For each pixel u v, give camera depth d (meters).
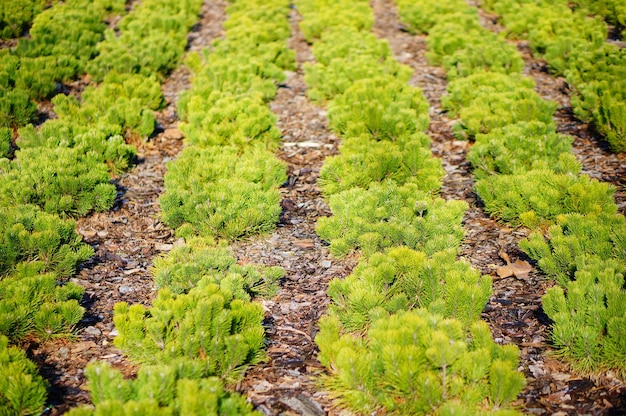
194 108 8.75
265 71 10.68
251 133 8.19
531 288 5.27
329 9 14.66
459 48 11.89
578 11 13.66
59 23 12.89
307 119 9.79
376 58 11.62
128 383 3.54
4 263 5.26
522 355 4.42
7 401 3.69
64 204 6.39
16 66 10.22
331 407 3.96
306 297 5.28
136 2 16.72
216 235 6.18
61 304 4.57
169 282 5.00
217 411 3.47
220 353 4.09
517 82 9.72
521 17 13.63
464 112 8.59
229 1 17.17
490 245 6.06
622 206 6.57
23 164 6.61
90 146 7.55
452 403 3.46
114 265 5.84
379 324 4.03
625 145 7.81
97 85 10.93
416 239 5.52
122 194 7.38
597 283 4.46
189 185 6.68
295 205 7.12
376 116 8.16
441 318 3.99
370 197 5.89
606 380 4.08
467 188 7.38
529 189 6.14
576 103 9.05
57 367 4.34
